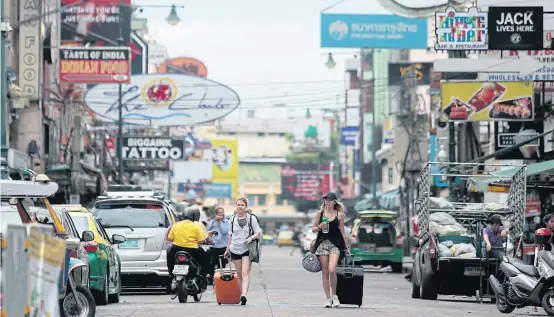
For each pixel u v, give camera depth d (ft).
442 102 284.20
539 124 293.43
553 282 153.07
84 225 160.97
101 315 140.56
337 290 155.63
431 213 192.03
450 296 208.13
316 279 271.28
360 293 155.63
